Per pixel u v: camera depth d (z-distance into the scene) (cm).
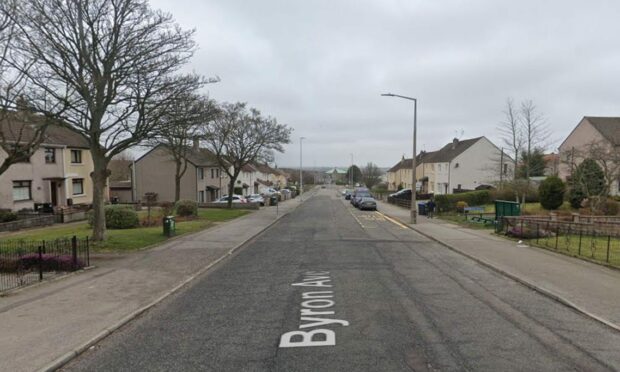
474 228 2495
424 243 1941
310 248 1800
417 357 627
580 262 1359
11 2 1582
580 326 769
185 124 1833
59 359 634
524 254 1529
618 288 1019
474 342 686
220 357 641
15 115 1577
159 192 5594
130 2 1641
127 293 1034
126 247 1714
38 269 1252
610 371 580
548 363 605
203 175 5756
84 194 4159
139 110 1727
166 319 842
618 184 3712
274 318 827
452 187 6103
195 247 1783
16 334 744
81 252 1605
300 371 585
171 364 622
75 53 1600
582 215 2414
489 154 6044
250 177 8294
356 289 1052
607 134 4075
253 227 2638
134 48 1681
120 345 707
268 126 4319
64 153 3859
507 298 964
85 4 1588
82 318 834
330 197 8294
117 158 8150
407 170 8944
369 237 2189
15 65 1511
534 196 3866
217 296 1015
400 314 838
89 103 1636
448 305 905
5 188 3219
